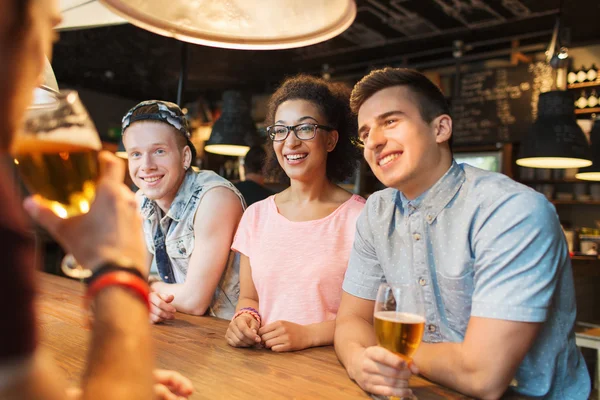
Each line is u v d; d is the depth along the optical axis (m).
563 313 1.14
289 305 1.62
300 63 6.09
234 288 1.92
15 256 0.33
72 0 1.88
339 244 1.65
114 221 0.48
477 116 5.33
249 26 1.30
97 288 0.46
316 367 1.13
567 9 4.32
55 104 0.61
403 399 0.92
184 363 1.12
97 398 0.40
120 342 0.43
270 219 1.76
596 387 2.86
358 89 1.27
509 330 0.98
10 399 0.32
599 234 4.72
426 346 1.08
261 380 1.03
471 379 0.98
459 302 1.17
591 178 4.40
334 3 1.16
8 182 0.36
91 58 6.02
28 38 0.38
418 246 1.24
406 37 5.16
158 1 1.24
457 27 4.86
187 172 1.97
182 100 2.90
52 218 0.48
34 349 0.34
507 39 5.07
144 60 6.05
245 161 3.82
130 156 1.90
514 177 5.25
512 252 1.03
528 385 1.12
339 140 1.86
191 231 1.88
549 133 3.74
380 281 1.34
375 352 0.95
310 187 1.76
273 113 1.86
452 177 1.21
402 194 1.31
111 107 8.01
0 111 0.37
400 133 1.20
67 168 0.59
